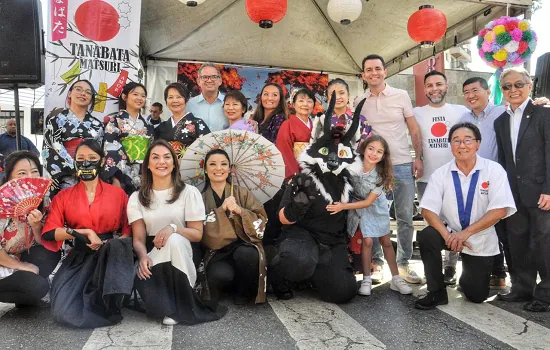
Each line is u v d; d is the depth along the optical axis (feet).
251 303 11.94
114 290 9.95
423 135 15.48
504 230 13.04
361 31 24.34
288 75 28.07
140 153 14.28
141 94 14.56
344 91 14.26
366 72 15.37
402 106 15.38
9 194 10.63
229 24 23.72
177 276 10.46
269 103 15.78
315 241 12.26
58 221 11.18
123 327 10.09
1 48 15.69
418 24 18.17
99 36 17.31
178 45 25.12
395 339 9.48
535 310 11.35
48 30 16.76
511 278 12.73
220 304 11.87
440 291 11.76
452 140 12.05
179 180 11.50
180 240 10.59
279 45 25.98
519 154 12.25
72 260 11.12
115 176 13.96
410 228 14.98
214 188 12.30
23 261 11.50
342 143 12.48
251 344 9.16
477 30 20.21
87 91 14.29
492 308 11.68
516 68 12.53
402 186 15.17
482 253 11.82
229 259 11.78
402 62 26.03
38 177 11.20
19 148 16.51
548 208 11.48
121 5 17.61
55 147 13.84
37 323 10.30
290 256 11.59
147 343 9.12
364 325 10.35
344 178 12.44
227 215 11.75
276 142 14.42
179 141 14.43
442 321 10.62
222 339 9.43
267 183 12.80
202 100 16.79
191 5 18.45
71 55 16.96
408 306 11.82
